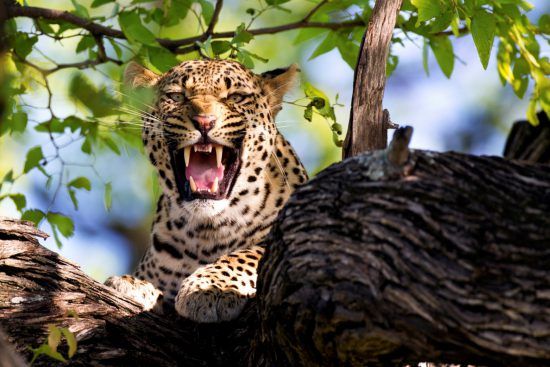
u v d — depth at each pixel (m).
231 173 11.66
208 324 8.99
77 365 8.09
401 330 6.30
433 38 11.78
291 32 18.14
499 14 11.05
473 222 6.35
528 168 6.61
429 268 6.29
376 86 8.48
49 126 11.80
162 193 11.90
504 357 6.23
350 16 12.16
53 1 16.98
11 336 8.16
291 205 6.89
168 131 11.62
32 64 11.43
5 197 11.85
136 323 8.39
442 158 6.61
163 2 11.75
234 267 9.98
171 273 11.61
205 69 11.96
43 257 8.68
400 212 6.45
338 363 6.78
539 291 6.16
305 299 6.52
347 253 6.46
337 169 6.88
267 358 7.48
